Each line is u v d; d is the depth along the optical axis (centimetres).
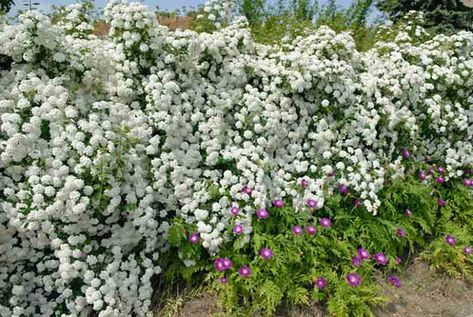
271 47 225
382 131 209
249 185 169
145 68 181
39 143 146
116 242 152
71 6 184
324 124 193
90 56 169
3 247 142
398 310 168
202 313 157
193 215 170
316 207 178
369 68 224
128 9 169
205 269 167
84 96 168
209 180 172
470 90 242
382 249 182
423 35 280
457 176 222
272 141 182
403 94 218
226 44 194
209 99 182
